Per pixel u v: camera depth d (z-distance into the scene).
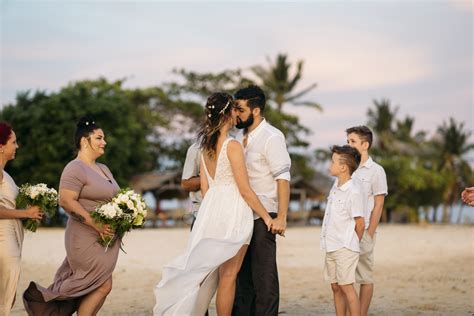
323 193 44.53
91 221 5.54
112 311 7.57
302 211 43.41
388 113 58.38
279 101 55.00
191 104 47.72
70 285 5.52
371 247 6.39
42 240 20.59
